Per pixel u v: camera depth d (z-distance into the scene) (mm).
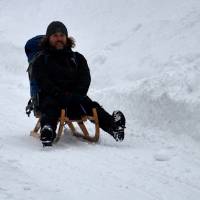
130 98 27438
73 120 21672
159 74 28922
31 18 51938
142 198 14695
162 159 19109
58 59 21547
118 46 38188
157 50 34188
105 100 29219
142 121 25625
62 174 16531
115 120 21297
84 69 21875
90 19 45469
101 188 15344
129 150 20625
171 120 24109
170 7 39344
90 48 40750
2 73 41656
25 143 21156
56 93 20953
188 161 19219
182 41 33625
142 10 41500
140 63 33812
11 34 49812
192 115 23094
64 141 21656
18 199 13648
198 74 25812
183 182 16453
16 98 31828
